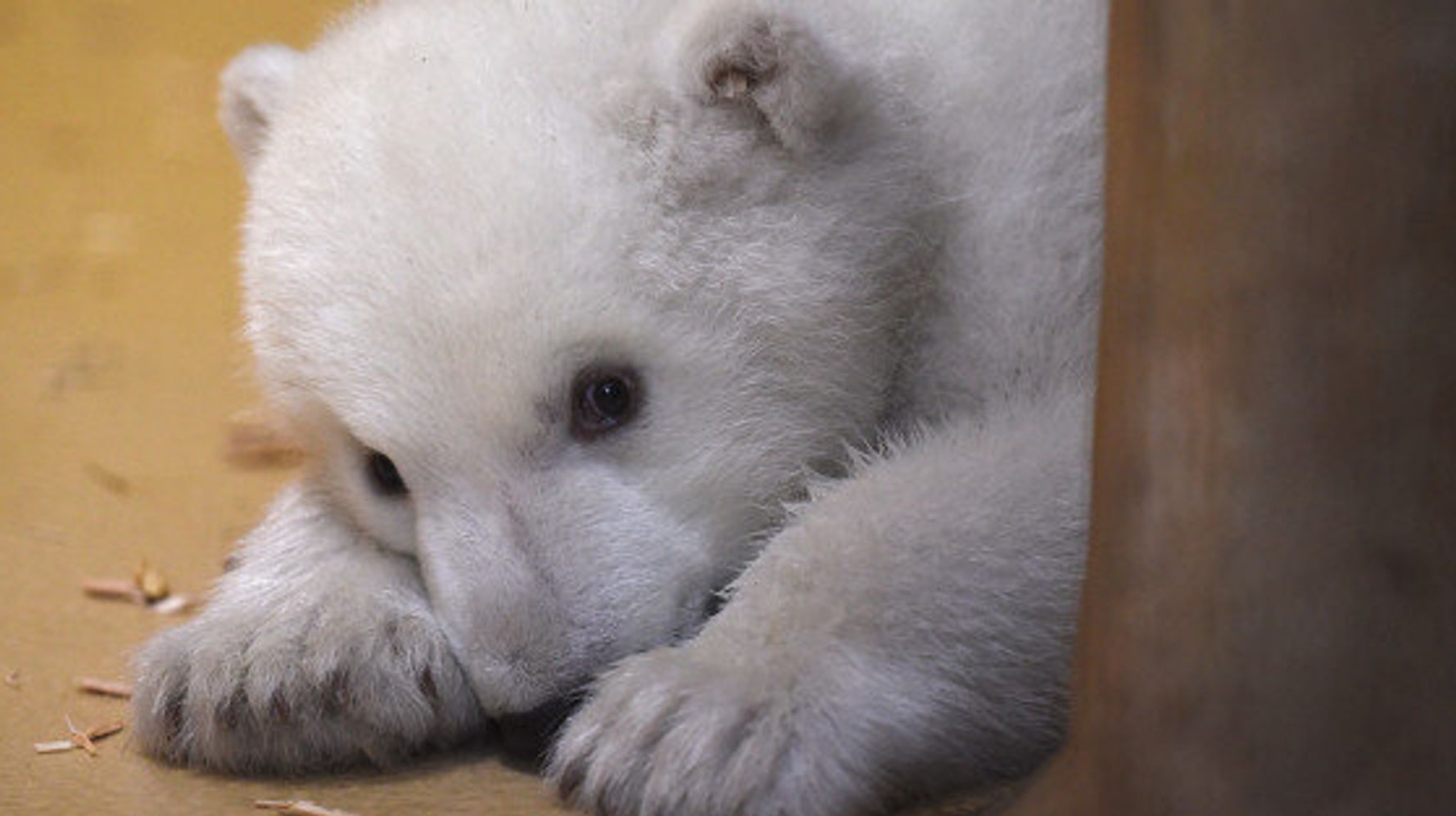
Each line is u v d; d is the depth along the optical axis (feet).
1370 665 12.82
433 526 19.53
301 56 23.16
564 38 20.27
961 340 20.90
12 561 27.02
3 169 45.16
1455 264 12.39
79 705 22.31
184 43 51.13
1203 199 12.99
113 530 28.27
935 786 18.17
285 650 20.22
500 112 19.61
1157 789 13.62
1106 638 14.01
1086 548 17.72
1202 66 12.89
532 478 19.29
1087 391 20.18
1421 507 12.63
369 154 19.79
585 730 18.02
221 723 20.22
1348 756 12.92
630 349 19.31
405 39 21.07
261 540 22.40
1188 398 13.20
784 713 17.24
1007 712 18.22
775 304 19.80
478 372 18.97
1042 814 14.78
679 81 19.75
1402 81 12.30
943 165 20.76
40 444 31.91
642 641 19.11
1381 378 12.59
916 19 21.13
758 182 19.84
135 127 47.03
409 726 20.22
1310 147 12.55
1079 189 20.79
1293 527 12.91
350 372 19.36
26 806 19.63
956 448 19.57
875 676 17.57
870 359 20.52
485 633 19.02
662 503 19.58
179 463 31.01
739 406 19.80
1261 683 13.08
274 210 20.47
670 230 19.48
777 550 18.71
